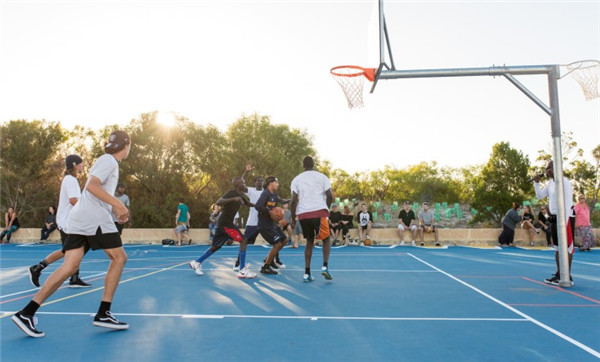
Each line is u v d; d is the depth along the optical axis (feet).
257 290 20.25
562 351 10.94
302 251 45.50
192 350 11.16
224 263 33.37
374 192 221.87
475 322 14.01
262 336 12.46
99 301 17.75
